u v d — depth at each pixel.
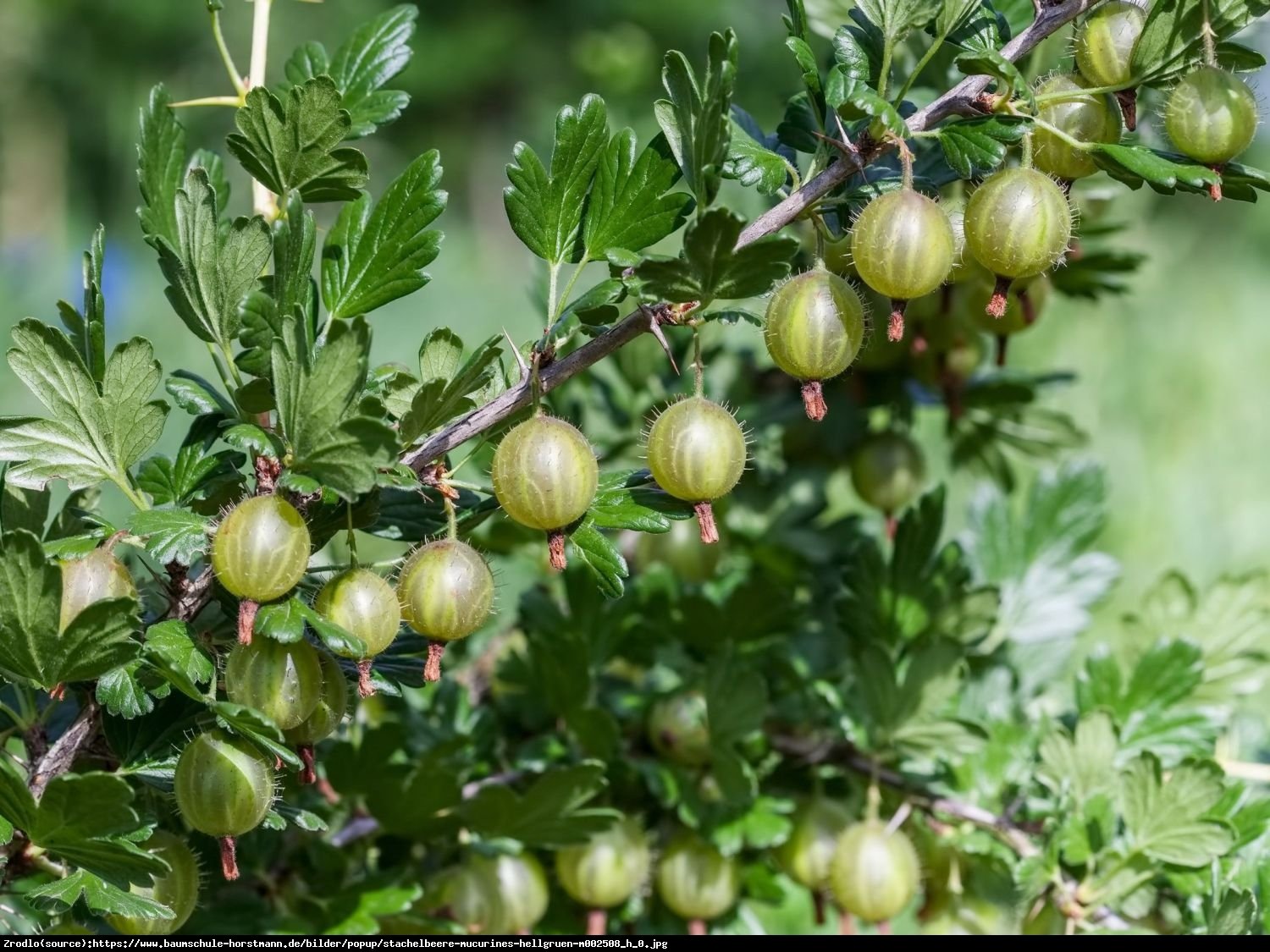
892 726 0.95
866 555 0.97
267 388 0.83
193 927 0.91
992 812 0.95
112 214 3.71
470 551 0.83
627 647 0.99
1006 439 1.04
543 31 4.76
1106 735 0.92
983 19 0.85
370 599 0.82
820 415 0.83
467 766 0.94
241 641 0.81
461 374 0.81
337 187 0.86
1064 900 0.92
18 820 0.82
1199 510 1.73
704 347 1.04
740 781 0.94
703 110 0.81
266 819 0.83
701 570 1.01
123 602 0.81
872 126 0.83
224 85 4.11
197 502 0.84
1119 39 0.83
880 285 0.83
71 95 3.99
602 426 1.08
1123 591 1.62
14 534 0.80
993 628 1.00
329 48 4.33
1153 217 2.14
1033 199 0.82
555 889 0.98
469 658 1.03
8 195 3.77
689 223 0.81
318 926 0.91
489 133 4.79
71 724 0.88
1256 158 2.93
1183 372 1.91
